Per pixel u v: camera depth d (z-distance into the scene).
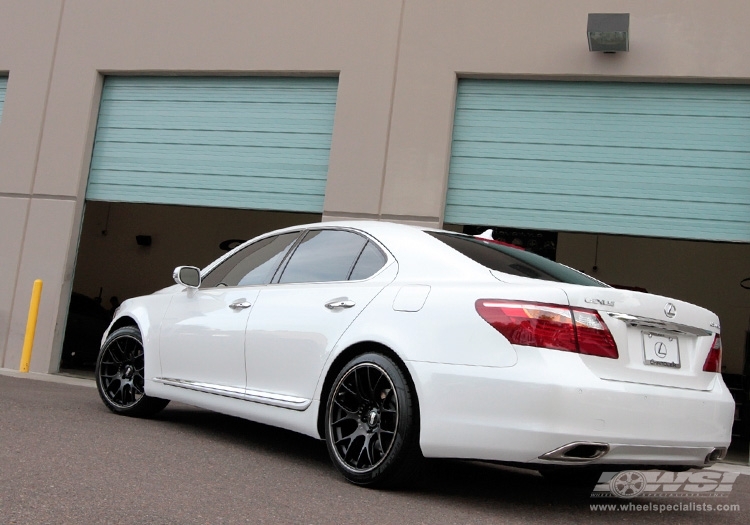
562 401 3.05
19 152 9.12
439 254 3.81
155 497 3.01
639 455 3.17
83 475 3.25
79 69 9.09
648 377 3.26
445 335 3.39
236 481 3.48
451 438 3.27
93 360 11.20
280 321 4.19
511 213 7.62
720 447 3.40
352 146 7.99
